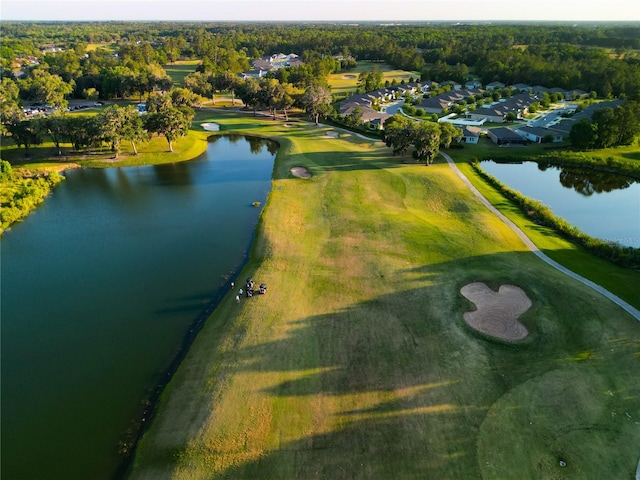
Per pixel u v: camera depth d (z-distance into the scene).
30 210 64.62
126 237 55.91
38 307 41.69
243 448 26.64
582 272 44.56
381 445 26.50
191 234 56.44
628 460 25.12
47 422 29.66
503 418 27.94
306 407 29.23
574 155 83.94
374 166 79.00
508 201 64.38
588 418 27.83
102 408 30.73
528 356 33.06
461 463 25.27
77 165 83.81
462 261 46.50
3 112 82.81
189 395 30.94
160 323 39.31
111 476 26.27
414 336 35.34
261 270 45.75
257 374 32.00
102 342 36.97
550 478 24.27
